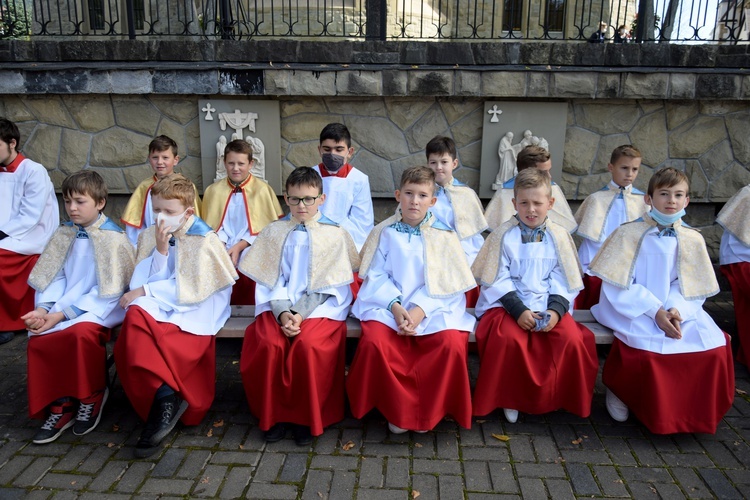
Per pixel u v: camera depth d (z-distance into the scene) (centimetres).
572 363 265
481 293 290
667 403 258
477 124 441
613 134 439
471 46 424
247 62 429
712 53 421
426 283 269
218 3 505
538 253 279
